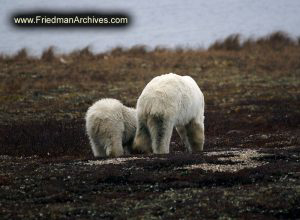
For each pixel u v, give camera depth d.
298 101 79.06
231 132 63.44
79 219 28.78
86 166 39.12
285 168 36.59
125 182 35.06
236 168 37.41
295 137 56.50
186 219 28.42
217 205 30.14
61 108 77.31
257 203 30.12
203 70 106.94
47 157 49.72
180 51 126.69
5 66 108.62
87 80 98.12
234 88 91.88
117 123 45.25
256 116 70.69
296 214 29.08
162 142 43.16
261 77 100.50
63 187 34.16
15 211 30.02
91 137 45.72
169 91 43.00
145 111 42.91
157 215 29.11
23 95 86.12
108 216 29.19
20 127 62.09
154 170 37.38
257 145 54.31
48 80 97.44
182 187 33.91
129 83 96.56
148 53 123.25
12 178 36.66
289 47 129.62
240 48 129.12
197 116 47.62
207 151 45.16
